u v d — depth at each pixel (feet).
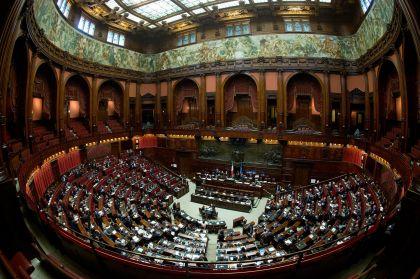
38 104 73.10
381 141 64.64
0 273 19.58
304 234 47.06
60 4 71.36
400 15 45.65
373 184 59.11
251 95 93.56
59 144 71.20
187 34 101.40
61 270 24.00
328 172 81.51
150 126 111.45
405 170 43.24
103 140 93.71
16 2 31.27
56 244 32.07
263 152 89.92
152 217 56.80
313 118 88.99
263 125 88.99
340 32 82.33
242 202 71.36
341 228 42.98
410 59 49.67
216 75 95.40
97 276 29.63
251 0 79.25
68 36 78.43
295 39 85.10
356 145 74.08
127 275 29.81
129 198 64.54
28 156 52.90
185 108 109.09
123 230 45.88
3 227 26.07
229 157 95.25
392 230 26.30
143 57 108.06
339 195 59.31
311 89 87.10
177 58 103.14
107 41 96.02
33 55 59.41
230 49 92.73
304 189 76.13
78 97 90.68
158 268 29.17
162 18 92.02
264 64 88.07
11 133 56.39
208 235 57.00
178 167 105.40
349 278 26.18
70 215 44.70
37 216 31.40
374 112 69.46
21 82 57.06
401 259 22.76
